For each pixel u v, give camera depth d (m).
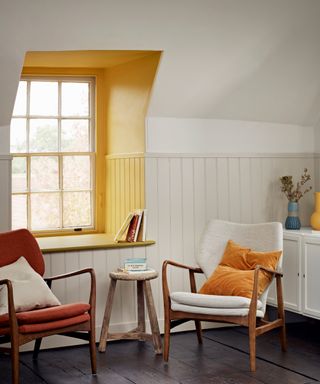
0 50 3.59
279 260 3.87
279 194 4.65
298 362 3.67
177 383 3.34
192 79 4.14
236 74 4.20
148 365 3.65
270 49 4.08
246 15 3.77
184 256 4.39
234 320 3.54
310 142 4.71
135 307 4.24
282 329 3.89
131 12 3.57
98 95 4.69
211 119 4.46
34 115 4.57
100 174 4.71
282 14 3.83
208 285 3.79
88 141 4.70
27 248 3.70
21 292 3.39
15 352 3.15
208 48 3.94
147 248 4.27
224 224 4.17
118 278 3.89
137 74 4.27
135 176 4.36
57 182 4.63
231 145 4.52
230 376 3.43
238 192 4.54
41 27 3.54
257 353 3.86
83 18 3.54
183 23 3.73
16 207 4.52
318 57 4.25
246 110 4.49
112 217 4.67
